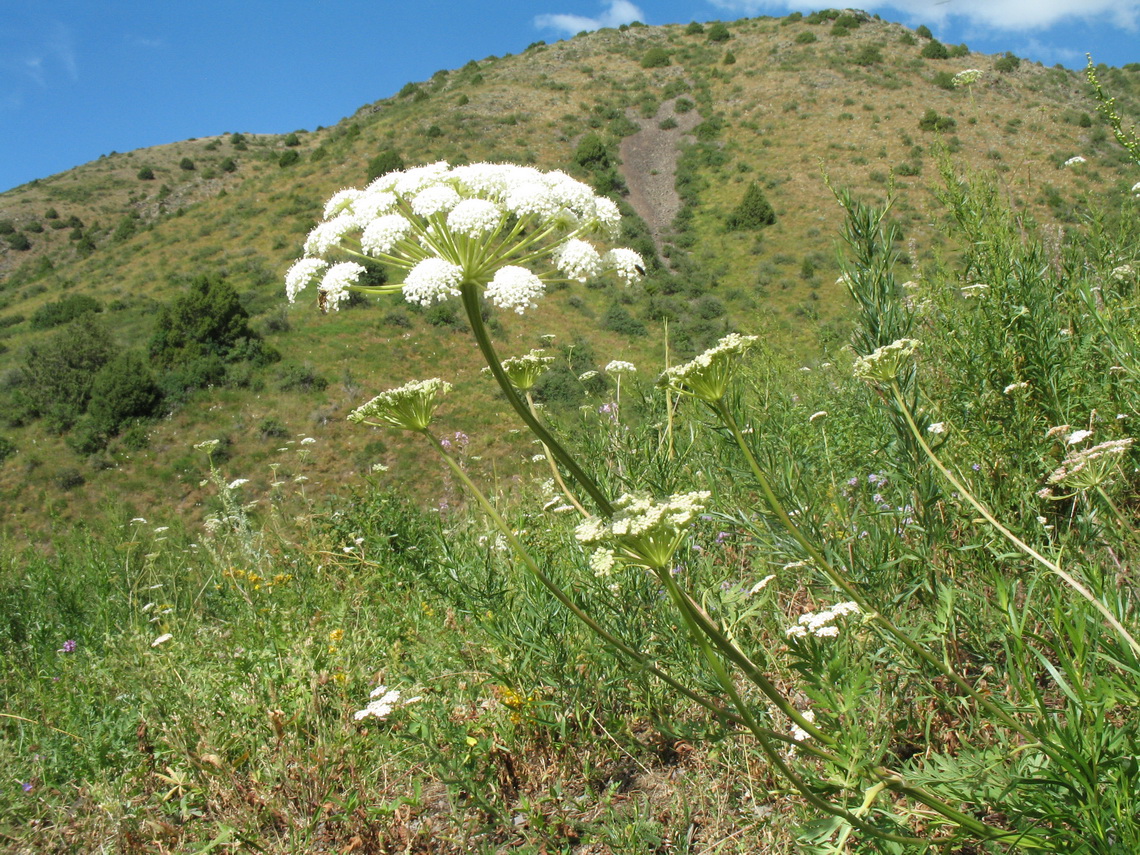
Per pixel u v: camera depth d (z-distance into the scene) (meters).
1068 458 2.29
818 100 84.56
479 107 91.44
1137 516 3.01
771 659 2.86
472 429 32.59
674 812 2.64
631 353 38.69
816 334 5.45
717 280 52.25
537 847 2.59
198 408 38.91
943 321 3.92
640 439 3.66
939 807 1.78
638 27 126.06
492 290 2.37
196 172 115.62
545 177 2.80
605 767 3.06
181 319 42.31
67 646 5.07
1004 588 1.97
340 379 40.72
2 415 38.66
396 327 45.28
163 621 5.18
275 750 3.33
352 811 2.87
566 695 3.15
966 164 4.11
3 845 3.09
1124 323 3.43
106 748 3.49
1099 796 1.65
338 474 34.38
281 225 67.56
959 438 3.15
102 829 3.05
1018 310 3.40
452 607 3.91
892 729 2.53
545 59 113.31
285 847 2.82
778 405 4.01
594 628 2.06
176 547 8.02
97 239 91.69
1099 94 3.38
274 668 3.81
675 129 86.88
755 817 2.49
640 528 1.71
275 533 6.84
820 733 1.82
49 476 35.44
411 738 2.95
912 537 2.88
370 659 4.04
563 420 4.40
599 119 90.19
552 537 3.94
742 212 61.03
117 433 37.38
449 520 5.98
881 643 2.61
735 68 99.31
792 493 2.80
